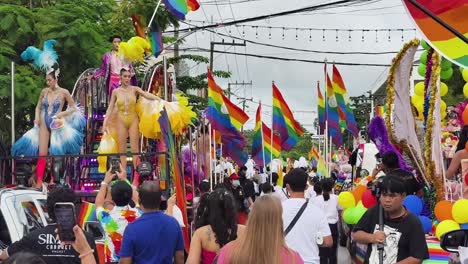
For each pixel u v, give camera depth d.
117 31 19.09
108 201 8.14
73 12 16.48
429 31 7.50
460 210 7.16
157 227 6.38
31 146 11.76
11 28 15.50
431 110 8.83
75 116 11.88
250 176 30.34
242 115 17.31
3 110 15.45
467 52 7.39
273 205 4.68
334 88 20.53
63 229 5.21
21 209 7.21
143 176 9.63
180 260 6.63
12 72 11.77
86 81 14.17
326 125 20.03
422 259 5.97
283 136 20.86
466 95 9.84
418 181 9.91
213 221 6.13
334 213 13.48
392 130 9.43
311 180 20.56
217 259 4.84
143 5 19.95
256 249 4.62
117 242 7.55
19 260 3.07
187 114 12.28
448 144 11.09
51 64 11.88
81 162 12.01
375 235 6.04
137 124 11.99
